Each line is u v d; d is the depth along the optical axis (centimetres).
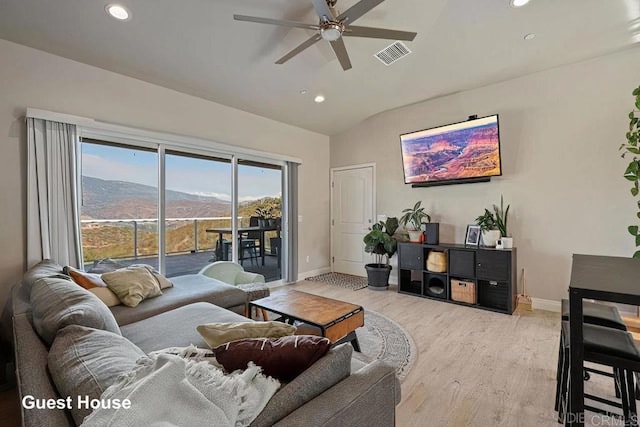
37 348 111
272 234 478
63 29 250
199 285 297
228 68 329
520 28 284
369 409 101
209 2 239
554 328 305
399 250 438
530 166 369
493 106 395
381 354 252
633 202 312
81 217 298
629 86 313
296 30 279
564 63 343
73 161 283
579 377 128
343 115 490
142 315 225
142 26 256
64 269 236
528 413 179
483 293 379
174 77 333
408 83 394
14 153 259
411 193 475
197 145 378
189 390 73
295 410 87
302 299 266
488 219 375
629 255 314
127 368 86
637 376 175
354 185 548
